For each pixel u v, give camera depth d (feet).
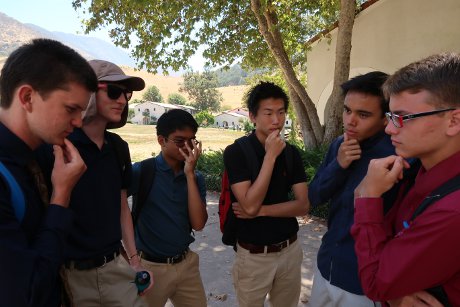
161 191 7.93
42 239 4.27
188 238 8.34
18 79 4.13
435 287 3.87
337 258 6.39
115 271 6.39
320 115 40.19
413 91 3.91
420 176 4.33
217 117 261.24
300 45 38.50
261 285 7.96
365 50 34.94
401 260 3.89
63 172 4.56
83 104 4.46
